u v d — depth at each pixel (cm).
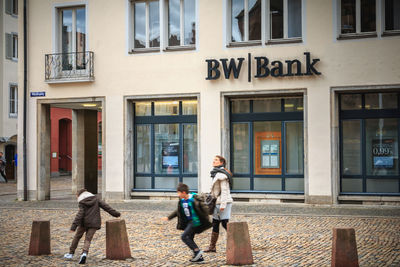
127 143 1862
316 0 1661
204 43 1773
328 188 1650
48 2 1958
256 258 904
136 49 1875
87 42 1905
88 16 1906
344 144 1689
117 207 1681
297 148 1731
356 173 1680
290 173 1736
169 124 1867
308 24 1670
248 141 1781
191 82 1784
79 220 909
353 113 1680
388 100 1655
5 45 3231
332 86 1647
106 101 1880
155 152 1883
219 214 967
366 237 1087
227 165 1769
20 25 1983
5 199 2052
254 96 1748
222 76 1748
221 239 1121
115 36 1875
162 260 910
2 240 1127
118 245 923
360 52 1625
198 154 1769
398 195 1622
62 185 2856
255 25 1742
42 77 1961
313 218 1377
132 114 1894
